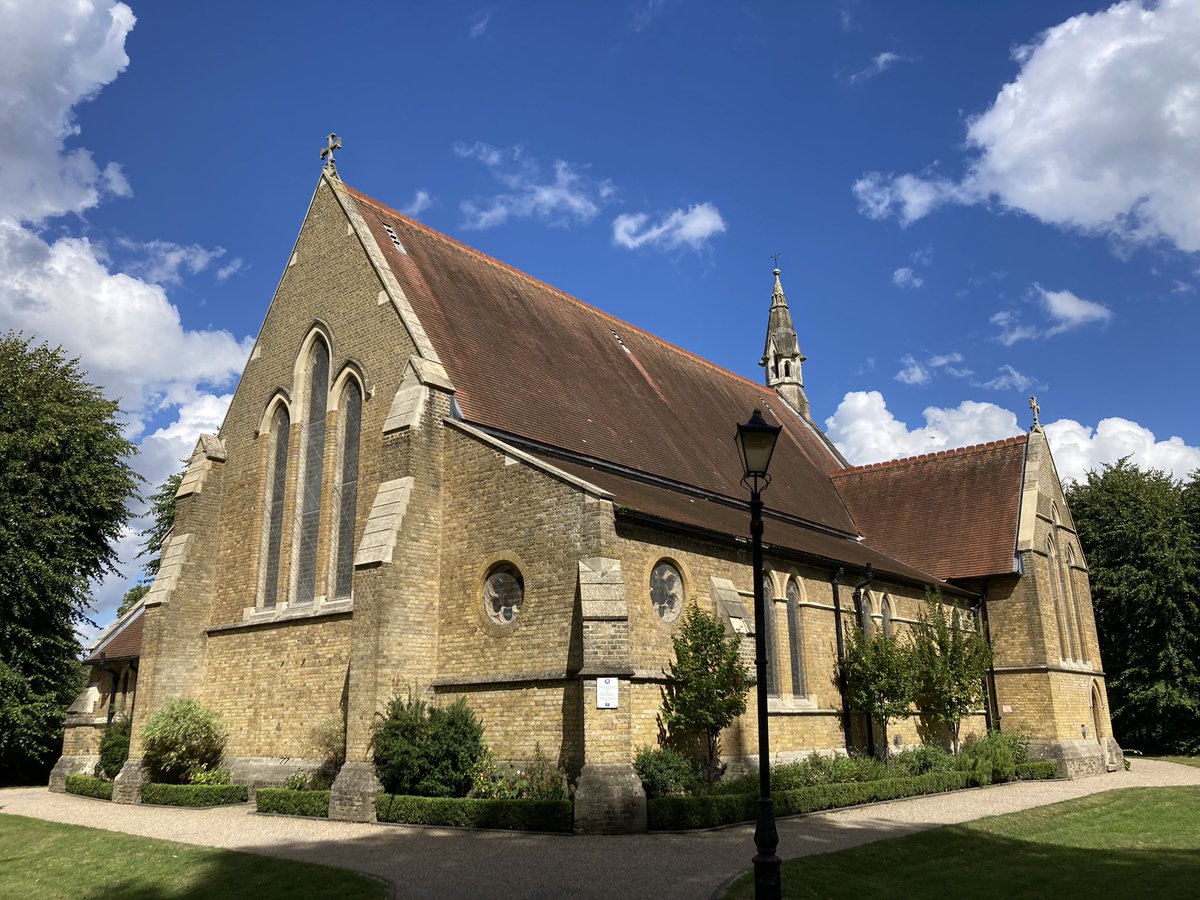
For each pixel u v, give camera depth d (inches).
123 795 1069.8
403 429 976.3
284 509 1131.3
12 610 1359.5
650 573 933.2
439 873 588.4
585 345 1396.4
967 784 1151.6
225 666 1138.0
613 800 751.7
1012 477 1630.2
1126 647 1966.0
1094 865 663.1
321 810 864.9
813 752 1065.5
